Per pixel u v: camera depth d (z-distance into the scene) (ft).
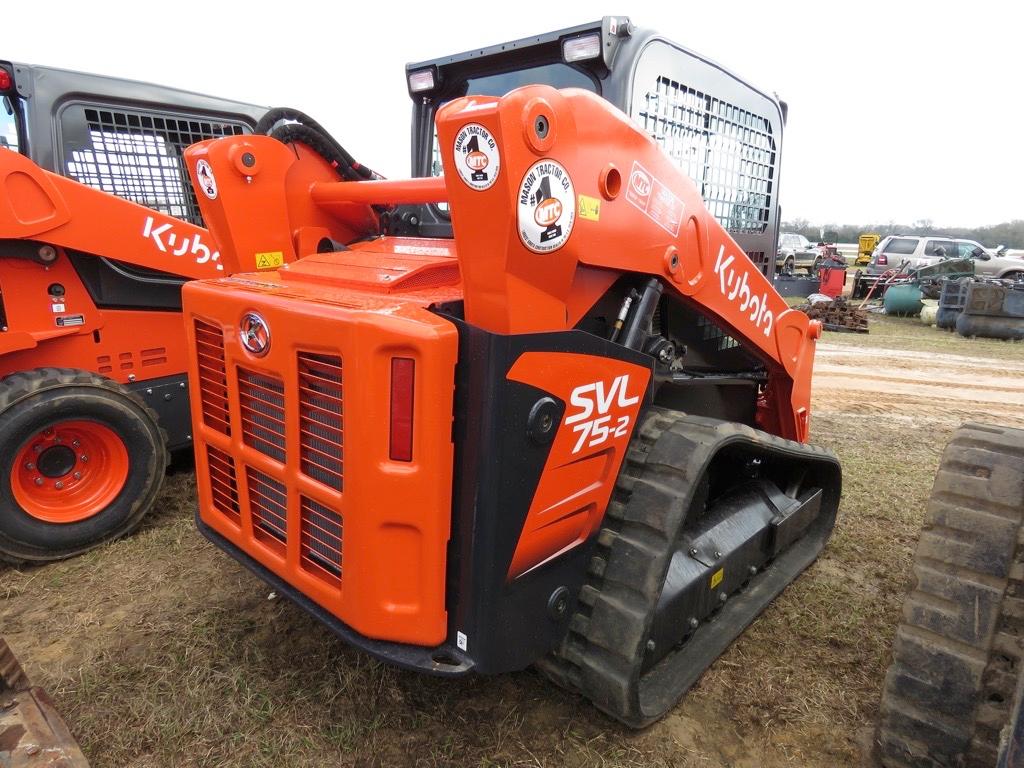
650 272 6.39
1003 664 5.36
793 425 10.49
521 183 4.65
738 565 8.18
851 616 8.79
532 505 5.44
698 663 7.42
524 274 4.95
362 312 5.01
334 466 5.55
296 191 8.31
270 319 5.65
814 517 10.17
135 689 7.14
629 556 6.25
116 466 10.32
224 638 7.97
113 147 11.91
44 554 9.65
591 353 5.63
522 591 5.65
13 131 11.17
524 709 6.91
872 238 66.69
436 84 8.95
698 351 8.76
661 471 6.45
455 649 5.58
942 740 5.54
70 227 10.11
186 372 12.12
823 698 7.26
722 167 9.28
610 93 7.14
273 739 6.46
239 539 6.92
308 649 7.76
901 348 32.17
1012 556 5.46
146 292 11.38
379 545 5.26
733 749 6.54
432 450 5.04
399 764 6.19
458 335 5.03
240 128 13.64
